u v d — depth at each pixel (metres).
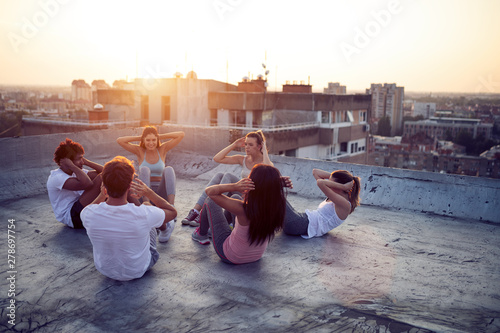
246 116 37.62
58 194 4.53
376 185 6.19
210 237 4.46
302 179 6.82
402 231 4.86
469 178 5.60
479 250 4.25
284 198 3.45
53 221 4.95
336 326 2.67
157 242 4.32
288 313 2.86
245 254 3.62
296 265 3.77
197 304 3.00
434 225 5.12
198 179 7.52
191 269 3.64
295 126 39.28
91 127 39.44
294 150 37.75
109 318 2.79
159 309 2.92
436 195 5.76
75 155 4.41
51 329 2.64
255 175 3.37
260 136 4.73
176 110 39.00
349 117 43.50
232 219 4.33
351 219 5.34
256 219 3.38
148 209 3.23
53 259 3.82
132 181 3.34
